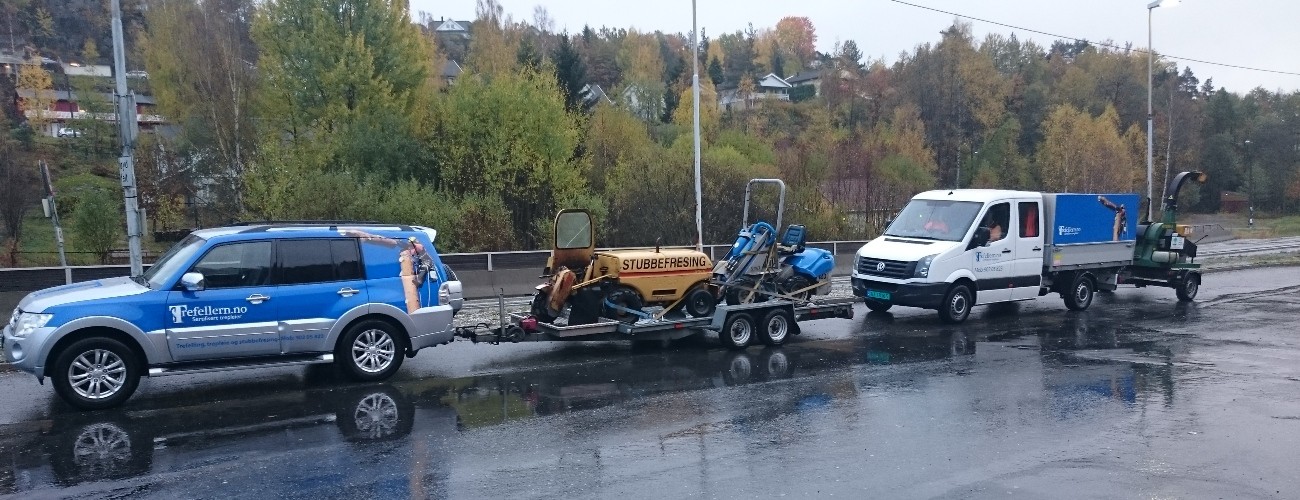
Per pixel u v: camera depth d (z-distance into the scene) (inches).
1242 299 688.4
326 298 353.4
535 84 1397.6
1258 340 491.8
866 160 1859.0
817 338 496.7
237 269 341.1
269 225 364.5
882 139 2249.0
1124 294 724.0
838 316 496.1
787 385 368.8
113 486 235.5
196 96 1596.9
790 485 238.5
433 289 379.6
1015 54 3472.0
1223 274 902.4
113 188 1563.7
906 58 3029.0
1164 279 665.6
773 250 481.1
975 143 2800.2
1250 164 2920.8
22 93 2348.7
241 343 337.4
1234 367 411.8
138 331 320.8
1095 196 621.0
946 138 2755.9
